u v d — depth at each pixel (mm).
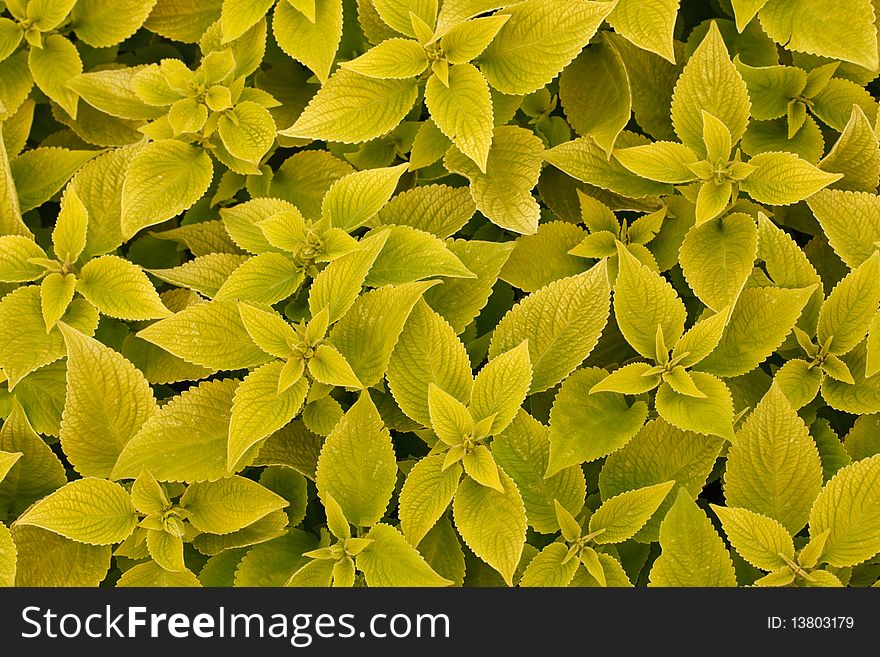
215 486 940
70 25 1049
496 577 957
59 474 953
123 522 931
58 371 977
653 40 974
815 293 968
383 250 969
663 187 1000
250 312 932
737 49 1050
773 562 922
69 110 1020
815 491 934
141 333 938
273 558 951
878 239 970
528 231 979
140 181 988
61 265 969
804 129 1011
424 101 1028
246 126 999
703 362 962
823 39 985
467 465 923
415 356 946
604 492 955
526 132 1006
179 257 1054
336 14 999
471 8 975
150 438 935
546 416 988
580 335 958
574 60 1042
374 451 930
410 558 907
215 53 1000
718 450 946
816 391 954
